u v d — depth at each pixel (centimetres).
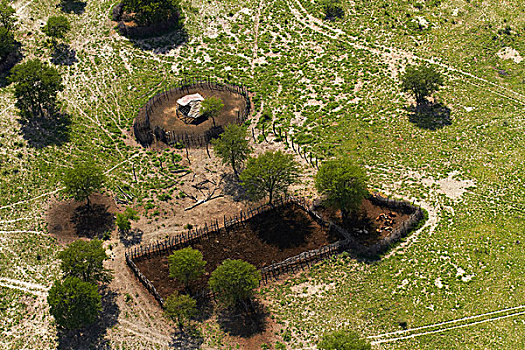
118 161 9919
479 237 8319
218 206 9131
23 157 9712
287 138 10494
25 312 7494
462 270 7838
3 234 8500
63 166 9662
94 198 9169
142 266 8119
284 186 9006
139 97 11312
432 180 9456
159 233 8656
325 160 9981
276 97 11438
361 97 11450
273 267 7956
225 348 7006
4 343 7144
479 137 10388
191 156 10081
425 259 8019
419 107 11194
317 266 8006
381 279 7775
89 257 7475
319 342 6800
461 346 6856
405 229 8444
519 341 6869
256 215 8906
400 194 9144
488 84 11762
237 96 11450
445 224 8569
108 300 7650
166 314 7094
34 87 10131
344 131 10638
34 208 8931
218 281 7175
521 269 7800
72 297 6888
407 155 10062
